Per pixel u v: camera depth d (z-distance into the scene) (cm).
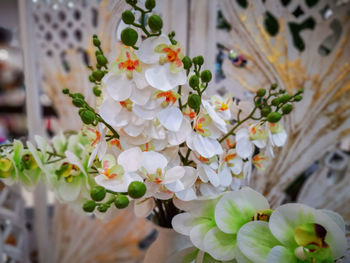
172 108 27
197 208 30
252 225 26
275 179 63
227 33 62
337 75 60
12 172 35
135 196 23
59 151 42
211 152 28
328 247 23
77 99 27
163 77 25
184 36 63
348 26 59
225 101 34
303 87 62
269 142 32
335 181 69
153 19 23
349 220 66
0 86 112
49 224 82
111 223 80
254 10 60
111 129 29
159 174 26
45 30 72
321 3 59
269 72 62
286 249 25
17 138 40
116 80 26
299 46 63
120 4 34
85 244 81
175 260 31
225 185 31
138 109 26
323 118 62
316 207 68
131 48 26
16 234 80
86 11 68
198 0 61
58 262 82
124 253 82
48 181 35
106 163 27
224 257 27
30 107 73
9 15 86
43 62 73
